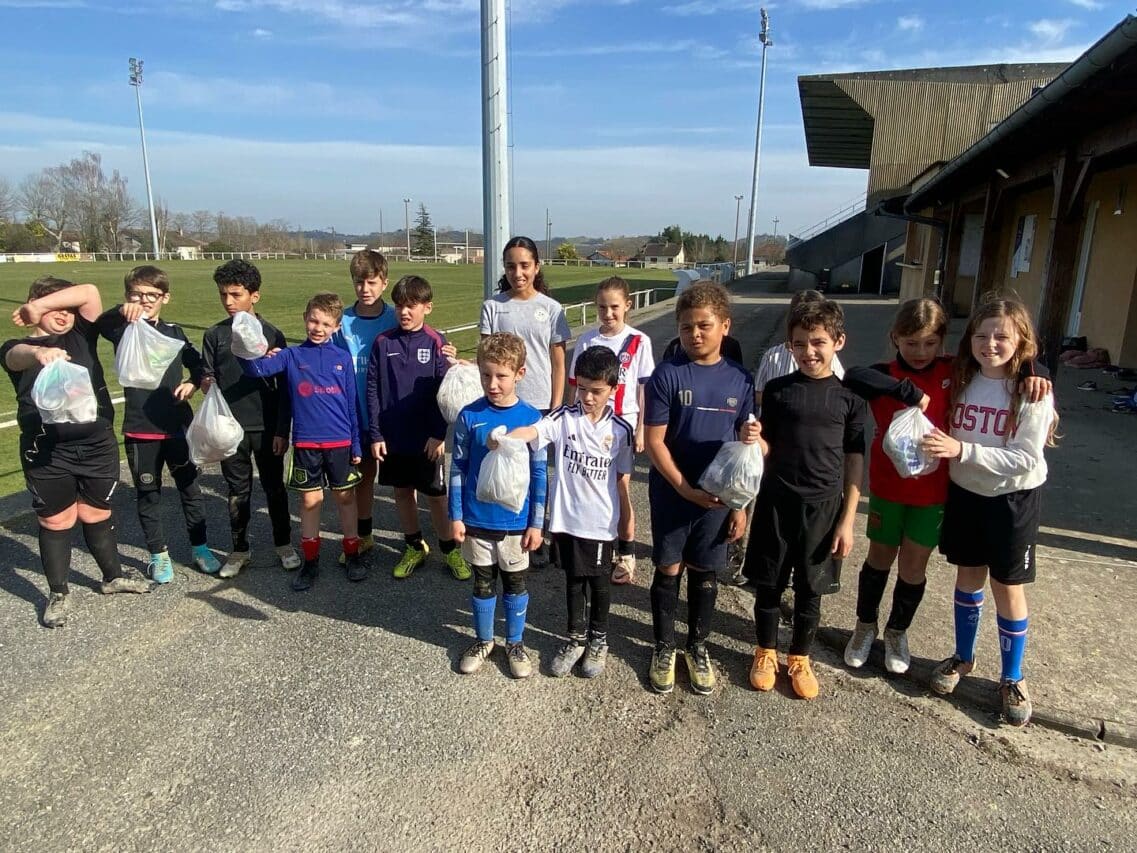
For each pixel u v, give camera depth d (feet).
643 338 12.51
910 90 82.48
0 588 11.96
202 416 10.96
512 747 8.31
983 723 8.73
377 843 6.99
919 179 60.70
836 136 108.58
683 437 9.09
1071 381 27.78
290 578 12.45
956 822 7.23
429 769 7.96
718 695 9.29
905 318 8.91
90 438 10.67
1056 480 16.56
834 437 8.63
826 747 8.31
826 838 7.04
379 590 12.05
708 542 9.05
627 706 9.07
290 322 58.59
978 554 8.50
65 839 7.04
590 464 9.23
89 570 12.68
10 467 20.16
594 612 9.66
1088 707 8.77
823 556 8.95
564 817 7.30
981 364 8.45
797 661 9.41
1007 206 48.98
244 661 9.98
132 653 10.16
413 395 11.91
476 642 10.27
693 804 7.47
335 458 11.76
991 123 81.71
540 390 12.96
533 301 12.82
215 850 6.92
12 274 121.90
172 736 8.47
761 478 8.38
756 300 81.20
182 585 12.16
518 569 9.50
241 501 12.32
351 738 8.45
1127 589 11.65
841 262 100.17
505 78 16.80
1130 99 18.24
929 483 8.86
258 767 7.99
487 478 8.97
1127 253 30.40
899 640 9.62
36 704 9.04
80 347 11.13
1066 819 7.28
